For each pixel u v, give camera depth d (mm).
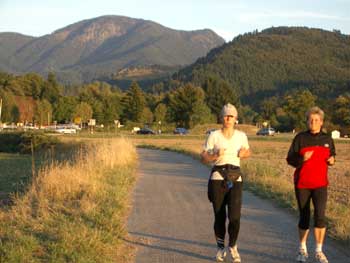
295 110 102188
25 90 124438
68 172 14469
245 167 21109
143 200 13625
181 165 26438
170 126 102562
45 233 8609
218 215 7633
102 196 12594
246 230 9758
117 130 95125
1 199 15719
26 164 32250
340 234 8828
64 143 45219
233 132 7660
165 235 9258
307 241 8766
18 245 7684
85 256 7305
